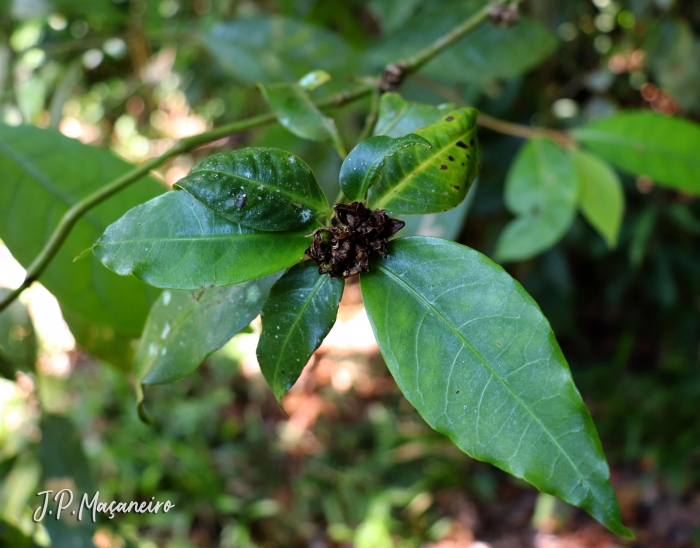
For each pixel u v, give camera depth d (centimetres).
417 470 167
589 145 55
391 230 23
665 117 53
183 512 151
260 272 22
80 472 52
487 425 21
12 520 48
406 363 22
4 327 51
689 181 53
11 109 62
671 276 145
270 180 22
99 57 78
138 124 116
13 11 62
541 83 105
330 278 23
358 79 37
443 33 59
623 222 137
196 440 172
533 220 56
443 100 63
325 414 184
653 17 84
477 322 21
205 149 120
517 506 154
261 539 156
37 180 40
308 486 164
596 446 20
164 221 22
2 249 73
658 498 141
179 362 27
